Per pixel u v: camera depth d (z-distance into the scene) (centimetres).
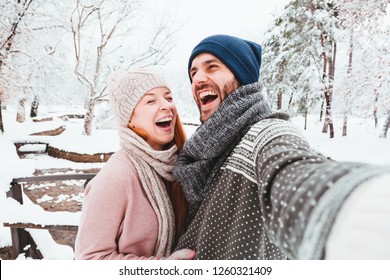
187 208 121
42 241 299
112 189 106
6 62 1306
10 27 1264
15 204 275
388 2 1060
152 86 123
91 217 104
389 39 1098
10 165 293
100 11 1404
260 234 83
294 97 2052
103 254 102
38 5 1326
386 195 31
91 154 1095
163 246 112
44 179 270
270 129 82
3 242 325
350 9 1147
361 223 30
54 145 1207
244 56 107
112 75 132
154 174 118
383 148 1558
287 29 1942
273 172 58
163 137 127
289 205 43
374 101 1240
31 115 2597
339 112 1555
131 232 107
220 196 89
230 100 98
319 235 35
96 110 3441
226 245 86
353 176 37
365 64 1211
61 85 1764
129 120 126
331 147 1661
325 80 1919
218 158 98
